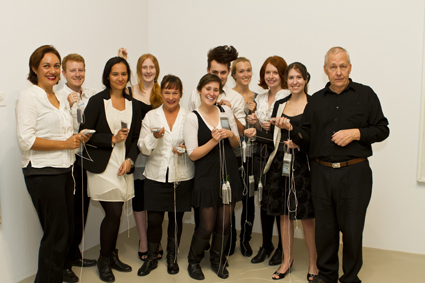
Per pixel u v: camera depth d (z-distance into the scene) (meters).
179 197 2.71
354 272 2.43
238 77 3.03
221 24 3.71
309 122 2.49
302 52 3.41
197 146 2.57
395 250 3.24
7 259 2.58
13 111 2.57
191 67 3.90
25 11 2.62
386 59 3.11
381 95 3.16
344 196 2.35
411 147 3.10
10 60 2.53
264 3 3.50
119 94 2.64
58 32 2.91
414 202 3.14
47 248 2.32
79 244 2.97
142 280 2.70
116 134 2.56
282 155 2.61
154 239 2.80
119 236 3.64
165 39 3.99
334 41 3.28
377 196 3.26
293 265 2.93
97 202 3.39
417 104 3.05
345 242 2.40
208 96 2.50
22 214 2.67
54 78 2.25
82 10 3.14
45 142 2.19
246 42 3.62
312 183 2.49
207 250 3.27
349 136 2.24
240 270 2.85
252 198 3.10
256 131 2.72
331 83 2.38
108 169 2.57
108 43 3.47
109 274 2.68
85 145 2.53
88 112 2.52
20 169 2.64
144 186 2.75
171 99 2.63
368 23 3.15
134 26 3.83
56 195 2.27
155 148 2.68
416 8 2.98
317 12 3.32
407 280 2.69
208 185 2.54
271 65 2.81
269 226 2.97
